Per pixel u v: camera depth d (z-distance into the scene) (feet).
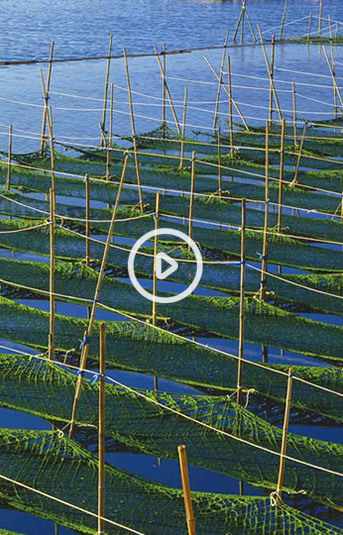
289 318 35.12
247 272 39.42
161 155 54.29
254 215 46.14
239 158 57.98
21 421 29.89
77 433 28.58
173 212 46.65
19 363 31.09
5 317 34.83
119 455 28.53
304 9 127.13
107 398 29.43
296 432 29.81
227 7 129.29
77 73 87.25
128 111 73.82
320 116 73.56
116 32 108.27
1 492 24.93
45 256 41.73
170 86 83.15
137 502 24.52
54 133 66.33
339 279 38.22
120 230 43.96
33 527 25.26
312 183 52.11
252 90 82.28
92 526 23.81
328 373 30.91
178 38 105.81
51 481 25.31
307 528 23.44
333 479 25.76
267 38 106.01
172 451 27.07
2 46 98.07
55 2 133.39
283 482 25.58
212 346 34.35
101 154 58.03
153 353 32.50
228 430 27.76
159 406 28.89
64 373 30.53
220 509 24.13
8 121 69.26
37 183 51.39
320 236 43.88
